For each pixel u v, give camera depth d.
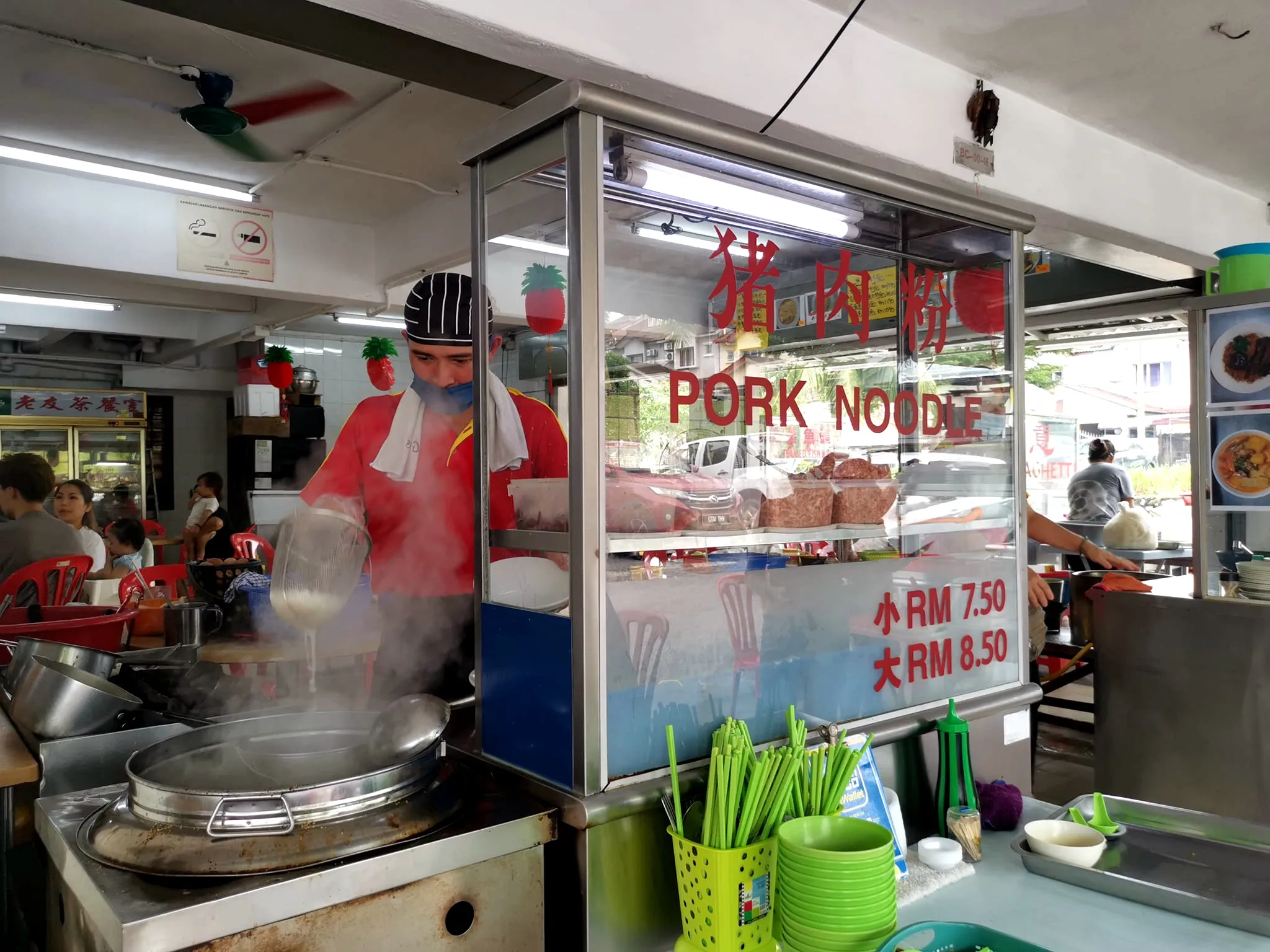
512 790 1.60
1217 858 1.69
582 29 1.92
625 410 1.58
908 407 2.17
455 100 3.62
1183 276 4.18
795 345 1.92
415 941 1.31
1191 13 2.43
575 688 1.49
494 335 1.72
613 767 1.53
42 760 1.82
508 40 1.86
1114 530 5.19
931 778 2.05
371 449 2.30
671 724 1.62
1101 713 3.46
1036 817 1.95
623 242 1.59
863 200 1.98
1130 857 1.70
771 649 1.80
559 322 1.58
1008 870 1.69
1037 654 3.29
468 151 1.70
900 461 2.14
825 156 1.80
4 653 2.63
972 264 2.29
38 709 1.88
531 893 1.45
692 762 1.64
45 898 2.20
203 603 2.78
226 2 2.14
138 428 8.69
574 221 1.49
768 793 1.49
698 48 2.12
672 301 1.67
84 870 1.23
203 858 1.21
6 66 3.33
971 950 1.34
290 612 1.92
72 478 8.38
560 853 1.52
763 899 1.43
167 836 1.25
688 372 1.70
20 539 3.92
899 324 2.13
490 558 1.73
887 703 2.03
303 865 1.22
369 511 2.31
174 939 1.09
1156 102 3.08
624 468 1.57
